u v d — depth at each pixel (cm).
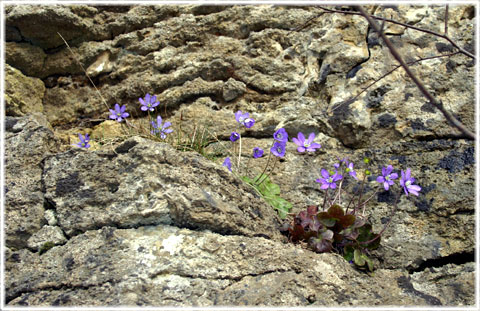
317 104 60
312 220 48
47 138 52
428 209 50
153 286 39
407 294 43
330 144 58
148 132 59
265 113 61
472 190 49
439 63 57
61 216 45
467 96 55
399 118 56
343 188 54
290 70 62
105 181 46
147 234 43
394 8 61
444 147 53
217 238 43
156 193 44
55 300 38
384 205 52
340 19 62
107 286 39
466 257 48
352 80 59
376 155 55
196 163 46
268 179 56
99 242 42
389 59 59
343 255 47
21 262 42
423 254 48
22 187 47
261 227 47
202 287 39
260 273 41
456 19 59
